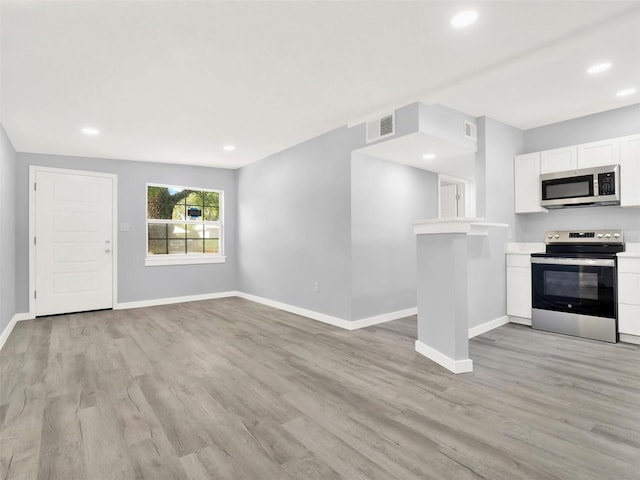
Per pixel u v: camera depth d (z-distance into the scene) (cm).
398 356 296
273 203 509
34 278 452
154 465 155
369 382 242
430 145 359
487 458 157
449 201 610
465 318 264
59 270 470
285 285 488
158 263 539
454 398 216
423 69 262
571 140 390
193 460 159
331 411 202
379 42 225
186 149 471
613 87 306
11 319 400
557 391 224
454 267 260
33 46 220
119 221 512
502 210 397
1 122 347
